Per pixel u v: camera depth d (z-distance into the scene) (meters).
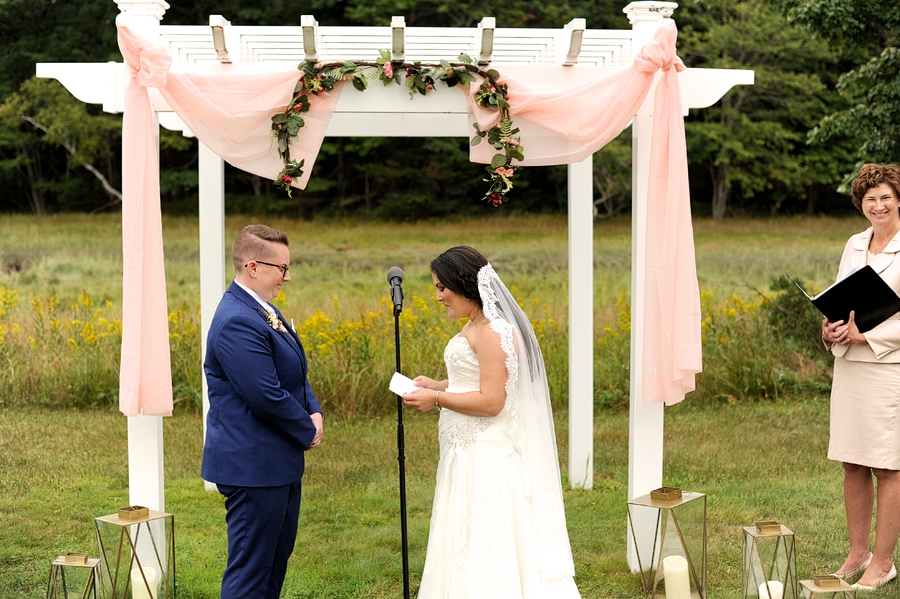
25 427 7.26
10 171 16.70
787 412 7.72
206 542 4.76
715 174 18.19
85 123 15.89
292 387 3.28
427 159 17.56
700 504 3.71
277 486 3.15
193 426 7.43
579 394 5.72
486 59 3.82
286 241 3.31
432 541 3.26
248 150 3.84
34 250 14.27
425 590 3.24
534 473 3.27
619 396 8.25
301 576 4.22
